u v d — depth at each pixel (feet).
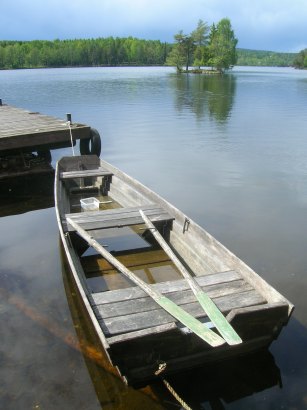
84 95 99.35
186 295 13.43
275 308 11.67
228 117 66.69
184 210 25.67
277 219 24.06
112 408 10.91
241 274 14.44
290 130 54.54
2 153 31.55
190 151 42.47
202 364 12.32
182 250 18.61
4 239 21.34
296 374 12.25
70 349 13.03
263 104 84.28
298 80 173.17
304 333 13.87
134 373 11.21
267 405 11.18
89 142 37.24
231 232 22.16
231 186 30.68
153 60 375.45
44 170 33.04
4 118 40.29
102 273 17.31
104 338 10.44
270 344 13.28
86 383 11.71
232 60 227.40
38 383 11.73
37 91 108.58
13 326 14.11
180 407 11.01
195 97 97.71
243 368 12.46
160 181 32.07
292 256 19.30
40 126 35.22
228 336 10.84
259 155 40.57
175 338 10.97
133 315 12.29
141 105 81.41
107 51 355.77
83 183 28.45
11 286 16.60
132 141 47.62
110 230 21.56
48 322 14.35
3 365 12.37
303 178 32.71
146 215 20.06
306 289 16.39
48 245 20.53
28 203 27.45
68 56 338.95
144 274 17.29
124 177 25.62
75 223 19.10
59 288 16.44
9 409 10.91
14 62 321.32
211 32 228.43
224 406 11.13
